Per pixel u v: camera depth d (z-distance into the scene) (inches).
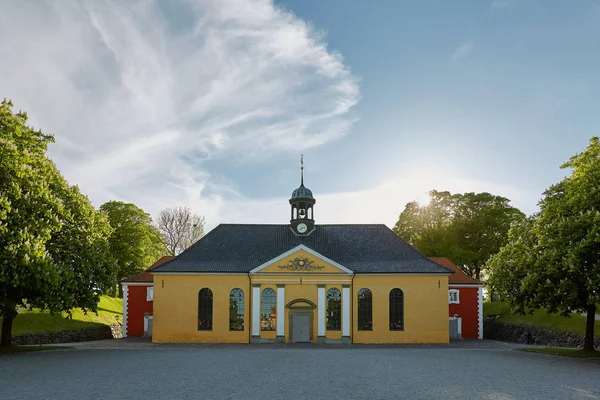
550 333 1815.9
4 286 1164.5
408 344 1817.2
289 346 1699.1
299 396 703.1
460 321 2165.4
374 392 735.1
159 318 1846.7
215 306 1856.5
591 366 1069.1
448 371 958.4
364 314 1865.2
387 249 1995.6
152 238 3061.0
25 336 1641.2
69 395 692.1
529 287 1267.2
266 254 1972.2
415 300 1868.8
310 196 2103.8
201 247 1989.4
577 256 1142.3
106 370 935.0
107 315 2298.2
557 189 1373.0
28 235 1136.8
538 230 1288.1
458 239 2746.1
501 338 2151.8
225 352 1349.7
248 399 681.0
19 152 1189.1
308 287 1866.4
